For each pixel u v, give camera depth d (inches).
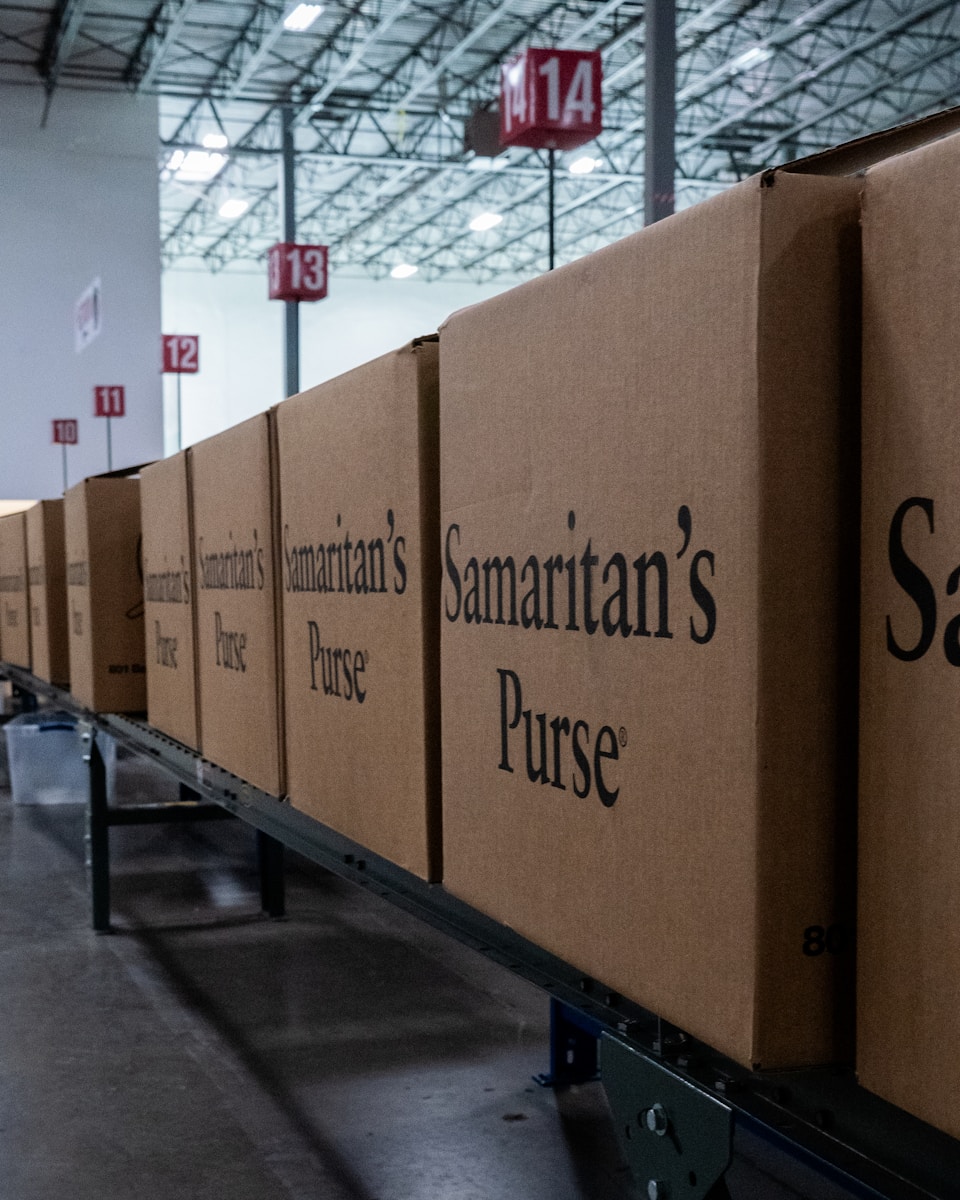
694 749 28.5
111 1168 77.1
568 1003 38.7
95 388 467.8
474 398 39.4
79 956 122.2
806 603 26.4
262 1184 74.9
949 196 22.8
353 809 52.7
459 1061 94.7
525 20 492.7
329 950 123.7
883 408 24.7
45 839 176.6
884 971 25.0
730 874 27.3
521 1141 80.7
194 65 526.3
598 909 33.1
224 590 73.7
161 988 112.3
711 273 27.3
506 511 37.4
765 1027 26.7
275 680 63.7
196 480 79.4
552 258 165.3
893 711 24.6
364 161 601.9
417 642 45.1
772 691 26.3
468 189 741.3
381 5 471.2
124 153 514.9
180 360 520.1
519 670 37.0
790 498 26.2
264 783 66.5
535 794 36.4
